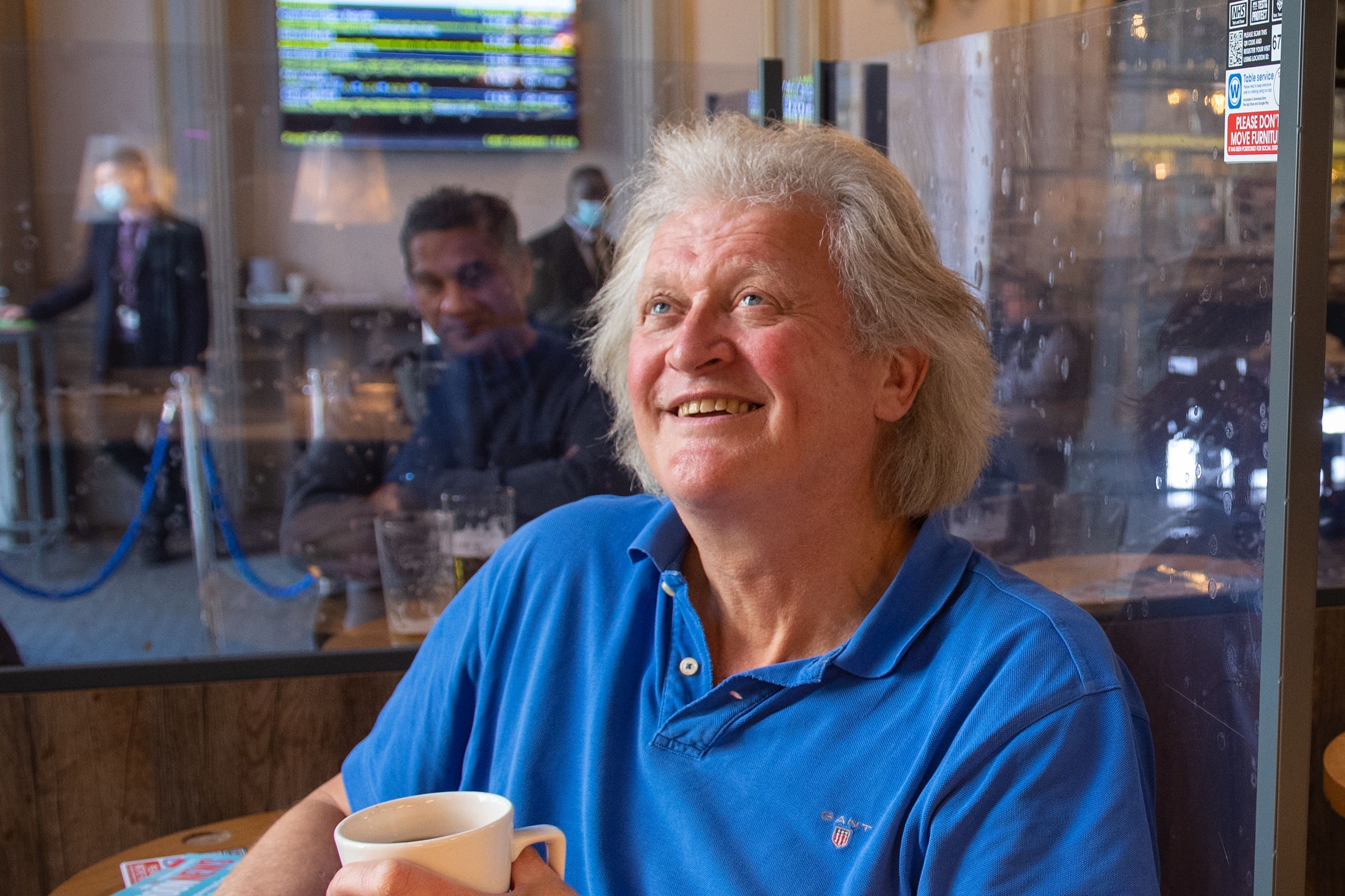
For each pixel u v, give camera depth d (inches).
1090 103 39.7
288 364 104.4
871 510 32.7
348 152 131.3
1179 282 33.8
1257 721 30.4
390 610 66.6
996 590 30.5
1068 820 26.3
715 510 30.5
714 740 30.7
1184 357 33.8
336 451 83.0
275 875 33.3
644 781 31.4
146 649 68.4
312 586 75.3
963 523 48.0
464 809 24.2
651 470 37.2
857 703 29.7
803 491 30.6
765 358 29.7
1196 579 33.3
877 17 183.6
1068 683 27.7
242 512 88.0
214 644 68.5
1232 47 30.7
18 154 110.6
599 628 34.2
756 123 34.6
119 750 62.1
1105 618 38.8
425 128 181.9
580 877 31.8
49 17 171.6
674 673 32.3
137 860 44.6
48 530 94.0
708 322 30.4
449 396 84.6
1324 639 71.5
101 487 97.3
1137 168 36.7
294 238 123.6
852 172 31.7
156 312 107.5
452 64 181.3
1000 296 47.4
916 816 27.6
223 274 115.0
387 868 21.6
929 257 32.6
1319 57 26.0
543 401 85.0
